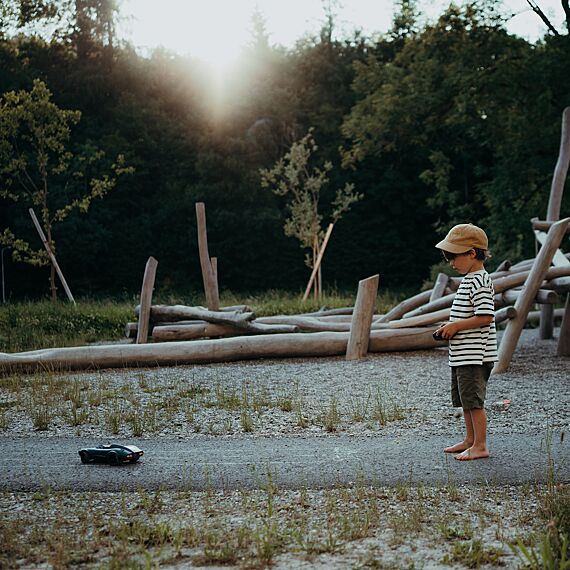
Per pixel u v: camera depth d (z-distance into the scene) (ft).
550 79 79.87
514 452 20.20
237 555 13.76
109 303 69.67
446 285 45.27
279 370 36.14
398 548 14.02
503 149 84.99
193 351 38.42
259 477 18.56
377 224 131.34
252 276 126.41
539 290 37.50
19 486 18.17
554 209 43.83
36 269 115.44
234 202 125.18
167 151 129.70
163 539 14.57
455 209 99.09
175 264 124.77
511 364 37.17
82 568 13.46
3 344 47.34
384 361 38.32
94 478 18.70
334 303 62.69
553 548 13.28
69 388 31.35
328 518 15.69
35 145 76.59
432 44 89.35
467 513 15.85
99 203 119.03
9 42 127.13
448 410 26.43
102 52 134.92
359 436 22.89
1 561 13.67
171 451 21.33
